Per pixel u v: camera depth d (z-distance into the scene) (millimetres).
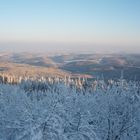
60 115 14734
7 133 17359
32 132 13234
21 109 17906
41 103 15828
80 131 14766
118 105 20141
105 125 18953
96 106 19688
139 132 18844
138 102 20125
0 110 19547
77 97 18453
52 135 13484
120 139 18766
